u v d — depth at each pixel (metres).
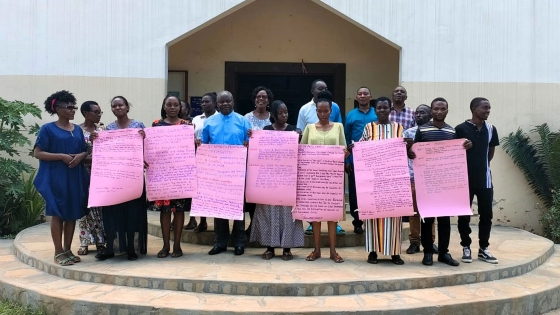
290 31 8.38
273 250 5.09
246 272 4.48
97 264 4.76
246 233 5.67
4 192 6.71
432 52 7.25
